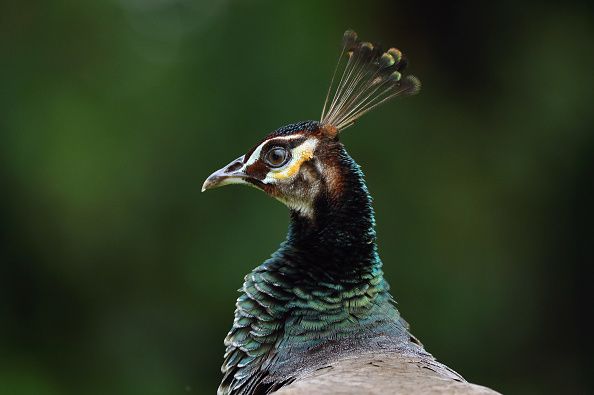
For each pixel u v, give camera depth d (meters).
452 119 17.02
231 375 6.79
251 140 15.57
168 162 15.55
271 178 7.17
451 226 15.82
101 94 16.03
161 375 15.41
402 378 5.87
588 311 16.81
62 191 15.22
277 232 14.89
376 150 15.70
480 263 15.90
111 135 15.58
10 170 15.39
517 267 16.31
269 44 15.98
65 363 15.61
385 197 15.61
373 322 6.64
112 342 15.57
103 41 16.39
